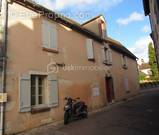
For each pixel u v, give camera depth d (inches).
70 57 412.5
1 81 256.2
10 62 272.4
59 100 357.7
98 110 469.1
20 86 280.8
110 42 644.1
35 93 316.5
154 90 1091.9
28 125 284.8
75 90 411.8
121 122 310.7
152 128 259.9
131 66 878.4
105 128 276.2
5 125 252.5
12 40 281.6
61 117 354.3
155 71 1711.4
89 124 310.5
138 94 908.0
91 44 507.5
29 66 302.8
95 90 497.4
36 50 322.7
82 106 372.2
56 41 374.6
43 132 271.0
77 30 455.5
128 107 489.1
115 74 652.7
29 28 315.9
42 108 313.6
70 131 270.5
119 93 661.3
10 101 263.9
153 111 396.5
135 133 241.0
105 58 595.2
